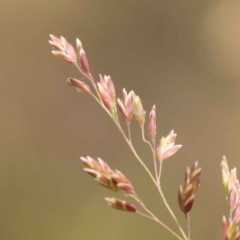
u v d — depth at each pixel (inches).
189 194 7.3
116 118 7.4
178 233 8.4
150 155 8.5
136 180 8.5
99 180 7.3
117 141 8.6
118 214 8.6
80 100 8.6
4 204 8.6
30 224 8.6
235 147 8.6
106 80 7.4
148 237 8.4
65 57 7.4
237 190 7.3
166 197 8.4
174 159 8.5
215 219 8.4
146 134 8.6
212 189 8.5
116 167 8.6
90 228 8.6
